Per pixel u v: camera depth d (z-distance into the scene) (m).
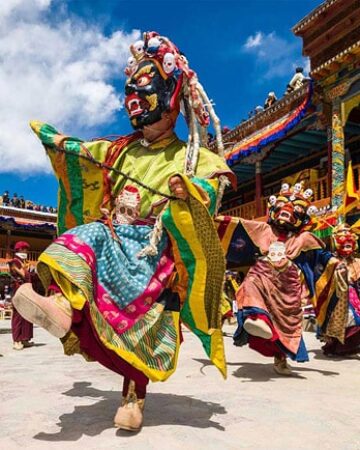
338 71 16.53
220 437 3.08
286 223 6.41
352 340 7.80
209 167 3.75
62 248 2.91
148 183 3.78
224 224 5.90
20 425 3.30
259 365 6.58
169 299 3.27
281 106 19.17
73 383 5.02
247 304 5.58
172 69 3.88
